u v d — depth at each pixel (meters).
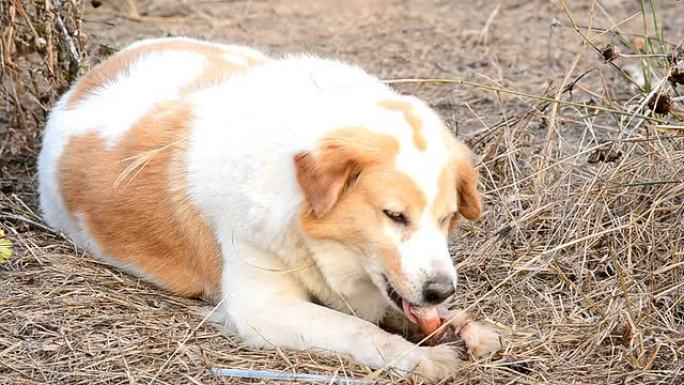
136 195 10.41
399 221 8.75
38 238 11.32
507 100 15.41
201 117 10.24
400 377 8.73
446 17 20.81
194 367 8.96
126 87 11.27
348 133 8.85
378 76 16.83
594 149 11.14
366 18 20.72
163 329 9.52
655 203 10.63
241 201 9.44
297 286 9.65
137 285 10.52
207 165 9.82
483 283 10.45
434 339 9.28
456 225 10.11
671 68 10.52
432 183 8.73
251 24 19.98
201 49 12.04
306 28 19.91
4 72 13.38
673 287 9.77
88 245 11.04
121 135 10.70
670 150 11.40
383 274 8.91
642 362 8.96
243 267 9.62
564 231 11.02
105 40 17.64
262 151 9.36
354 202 8.82
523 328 9.58
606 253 10.73
